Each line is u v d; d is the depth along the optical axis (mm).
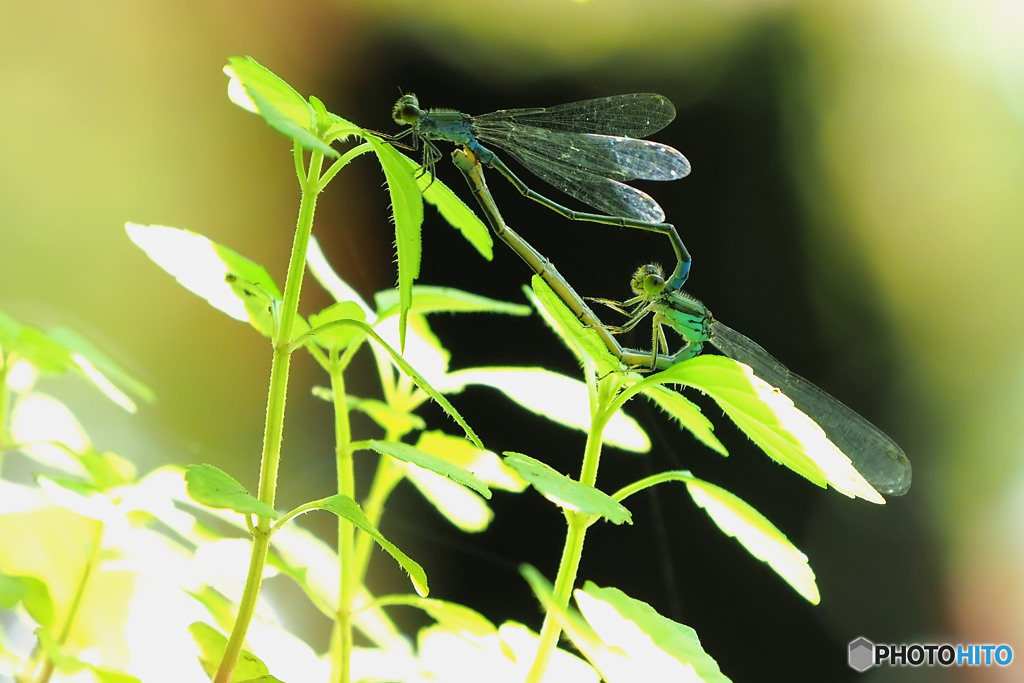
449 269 639
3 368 561
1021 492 643
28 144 629
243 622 548
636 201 585
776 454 555
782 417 550
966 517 644
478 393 634
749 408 552
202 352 635
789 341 644
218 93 645
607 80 645
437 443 572
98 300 631
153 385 629
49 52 631
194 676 559
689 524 630
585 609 553
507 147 583
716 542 631
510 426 633
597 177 584
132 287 635
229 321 639
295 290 549
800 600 632
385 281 641
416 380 546
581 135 583
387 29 645
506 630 563
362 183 645
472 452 571
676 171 584
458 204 557
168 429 627
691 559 630
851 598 634
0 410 561
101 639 561
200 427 631
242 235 644
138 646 561
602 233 636
